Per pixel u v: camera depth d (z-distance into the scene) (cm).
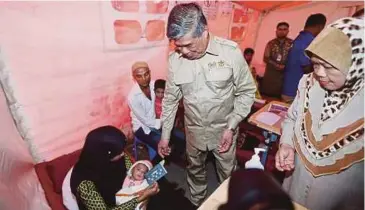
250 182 56
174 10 118
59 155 186
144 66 211
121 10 184
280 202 53
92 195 124
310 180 107
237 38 319
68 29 161
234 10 295
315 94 100
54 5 150
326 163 100
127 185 144
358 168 95
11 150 131
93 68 184
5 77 144
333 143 96
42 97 163
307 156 105
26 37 145
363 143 90
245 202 54
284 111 202
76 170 132
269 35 334
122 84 209
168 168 238
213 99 141
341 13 277
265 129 183
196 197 196
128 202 136
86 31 170
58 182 160
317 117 99
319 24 276
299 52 288
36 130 167
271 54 329
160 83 224
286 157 115
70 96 178
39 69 156
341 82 86
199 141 161
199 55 129
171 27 116
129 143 240
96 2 169
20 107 155
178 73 139
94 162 128
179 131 232
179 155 238
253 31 336
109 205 139
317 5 290
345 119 91
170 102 154
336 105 93
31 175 154
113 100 208
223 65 133
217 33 288
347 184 99
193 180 189
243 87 145
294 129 112
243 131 230
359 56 81
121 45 195
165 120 161
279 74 328
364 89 86
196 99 143
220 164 174
